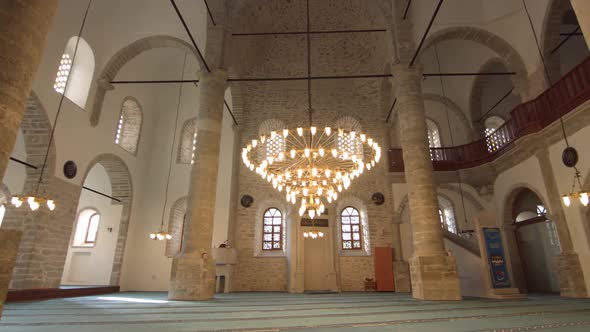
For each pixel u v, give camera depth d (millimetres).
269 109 18359
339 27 17938
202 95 12031
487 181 15203
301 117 18203
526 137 11859
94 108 13242
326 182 10664
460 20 13281
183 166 17266
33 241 10266
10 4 3703
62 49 11484
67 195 11734
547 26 12078
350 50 18438
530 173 12383
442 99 18234
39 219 10484
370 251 15836
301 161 10133
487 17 13391
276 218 16781
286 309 7363
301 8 17375
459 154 15992
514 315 6016
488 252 10547
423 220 10125
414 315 6156
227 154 17438
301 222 15883
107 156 14289
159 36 13430
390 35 12906
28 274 10062
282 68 19078
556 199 11086
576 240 10375
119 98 15250
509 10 13195
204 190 10867
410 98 11633
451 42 17141
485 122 18531
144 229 16328
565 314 6051
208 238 10578
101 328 4680
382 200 16438
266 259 15781
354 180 16906
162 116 18234
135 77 16422
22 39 3707
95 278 15078
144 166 17266
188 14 13516
